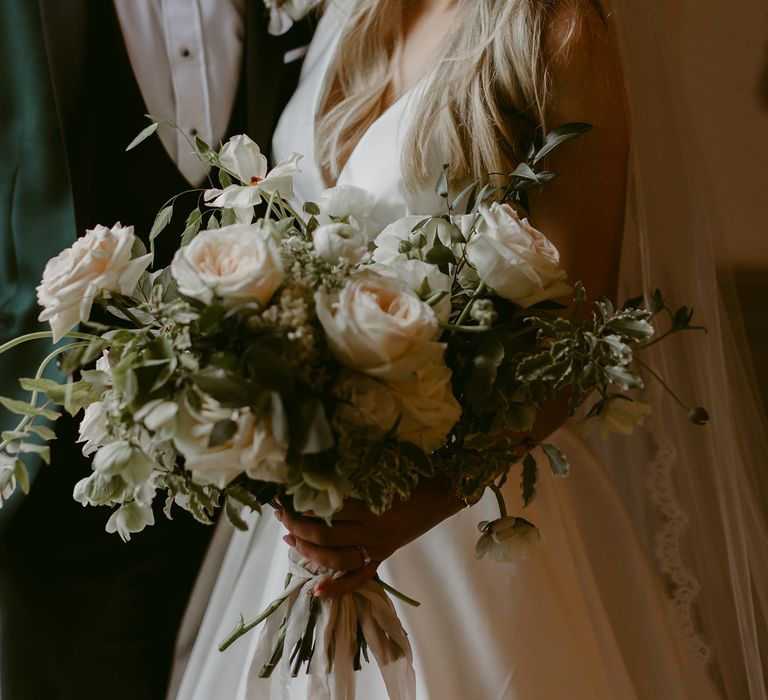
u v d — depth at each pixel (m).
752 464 1.59
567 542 1.33
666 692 1.39
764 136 2.19
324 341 0.87
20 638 1.77
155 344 0.86
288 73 1.86
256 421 0.83
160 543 1.84
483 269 0.93
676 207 1.47
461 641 1.21
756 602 1.49
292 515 1.07
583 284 1.25
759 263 2.19
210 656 1.42
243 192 1.04
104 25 1.74
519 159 1.27
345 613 1.09
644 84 1.44
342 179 1.38
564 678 1.20
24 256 1.61
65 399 0.95
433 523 1.11
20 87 1.59
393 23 1.48
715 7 2.14
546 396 0.98
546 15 1.26
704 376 1.49
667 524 1.51
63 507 1.78
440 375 0.91
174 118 1.79
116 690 1.85
